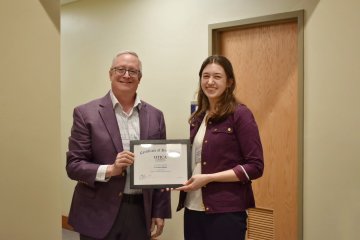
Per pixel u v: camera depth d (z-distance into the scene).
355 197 2.30
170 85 3.23
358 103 2.27
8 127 1.11
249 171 1.55
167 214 1.91
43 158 1.20
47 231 1.22
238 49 2.88
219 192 1.60
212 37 2.92
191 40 3.07
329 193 2.40
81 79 4.03
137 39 3.46
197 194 1.67
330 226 2.40
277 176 2.71
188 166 1.69
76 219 1.73
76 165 1.67
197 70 3.04
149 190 1.79
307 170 2.50
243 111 1.61
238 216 1.62
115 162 1.61
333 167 2.38
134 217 1.75
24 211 1.16
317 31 2.41
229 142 1.61
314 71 2.44
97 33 3.81
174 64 3.19
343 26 2.31
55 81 1.23
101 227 1.67
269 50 2.72
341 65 2.33
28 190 1.16
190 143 1.72
